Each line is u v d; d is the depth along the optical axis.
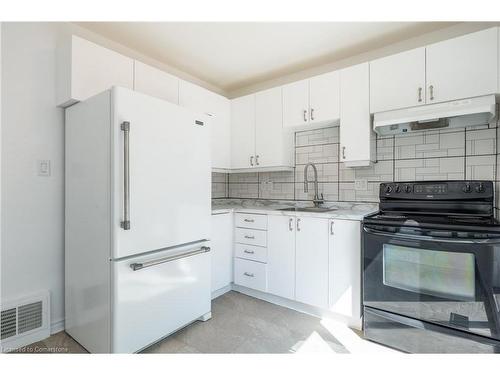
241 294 2.53
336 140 2.53
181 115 1.79
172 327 1.73
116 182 1.43
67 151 1.82
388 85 1.99
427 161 2.09
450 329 1.49
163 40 2.21
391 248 1.68
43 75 1.80
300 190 2.77
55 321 1.84
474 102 1.68
